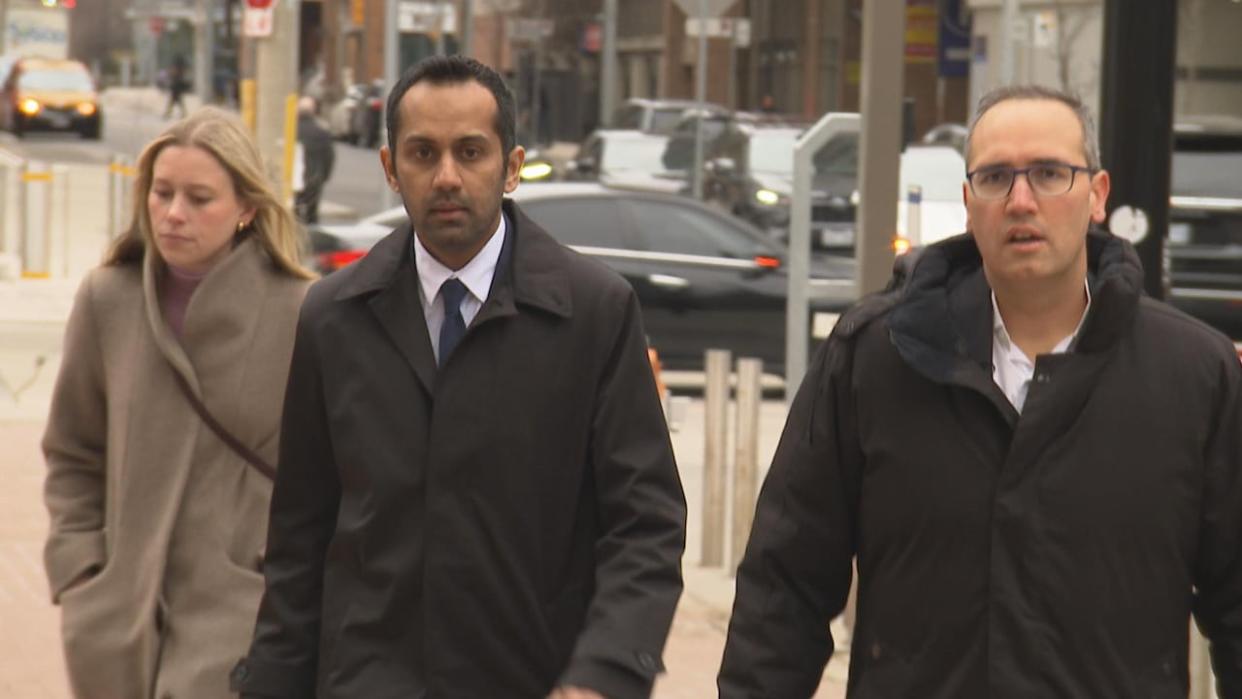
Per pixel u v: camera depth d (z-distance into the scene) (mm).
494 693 8234
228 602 9648
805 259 26172
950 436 7750
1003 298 7883
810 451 8133
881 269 17734
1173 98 15125
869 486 7953
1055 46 81938
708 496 21594
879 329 7973
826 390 8086
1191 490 7648
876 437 7902
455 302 8359
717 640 18359
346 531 8312
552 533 8312
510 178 8547
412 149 8203
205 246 9867
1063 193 7672
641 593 8148
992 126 7785
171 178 9820
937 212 43781
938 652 7746
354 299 8391
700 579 20969
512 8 131625
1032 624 7559
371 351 8352
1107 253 7766
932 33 108750
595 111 129500
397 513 8250
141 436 9805
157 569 9648
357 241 36062
